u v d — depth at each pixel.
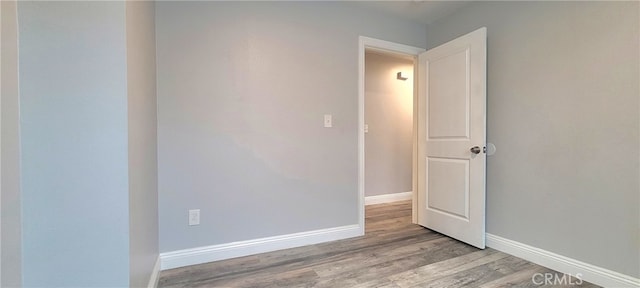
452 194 2.64
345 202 2.67
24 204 1.05
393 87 4.38
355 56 2.70
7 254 0.98
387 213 3.63
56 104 1.08
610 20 1.71
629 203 1.64
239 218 2.25
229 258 2.20
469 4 2.61
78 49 1.10
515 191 2.23
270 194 2.35
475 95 2.40
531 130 2.12
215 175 2.17
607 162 1.73
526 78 2.15
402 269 2.01
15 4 1.02
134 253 1.26
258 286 1.78
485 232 2.45
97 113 1.12
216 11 2.16
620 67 1.67
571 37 1.89
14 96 1.02
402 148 4.46
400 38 2.95
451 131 2.63
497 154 2.36
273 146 2.35
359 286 1.77
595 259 1.78
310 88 2.49
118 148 1.15
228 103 2.20
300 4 2.45
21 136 1.05
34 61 1.06
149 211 1.66
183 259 2.07
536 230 2.10
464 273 1.94
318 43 2.53
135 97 1.31
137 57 1.36
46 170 1.08
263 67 2.31
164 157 2.02
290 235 2.43
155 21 1.98
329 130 2.58
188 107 2.08
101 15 1.12
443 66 2.72
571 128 1.89
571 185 1.90
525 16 2.15
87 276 1.12
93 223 1.12
